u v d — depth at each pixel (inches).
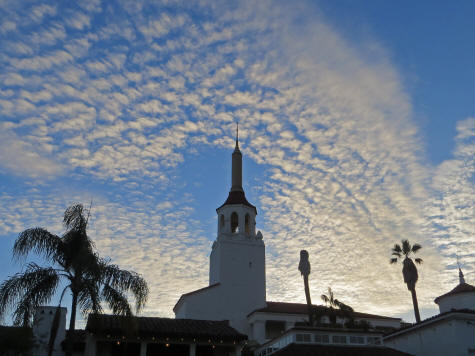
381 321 1807.3
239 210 2037.4
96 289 786.8
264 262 1957.4
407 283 1630.2
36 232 783.7
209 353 1178.0
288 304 1882.4
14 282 751.1
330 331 1106.7
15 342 1000.9
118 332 1051.3
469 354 1025.5
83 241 812.6
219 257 1915.6
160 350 1155.3
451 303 1379.2
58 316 849.5
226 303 1818.4
